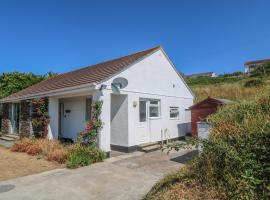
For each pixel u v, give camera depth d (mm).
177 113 14641
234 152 4168
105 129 9695
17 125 16297
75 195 5586
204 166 4609
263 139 4234
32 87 18562
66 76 16453
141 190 5805
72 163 8102
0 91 20891
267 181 3643
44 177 6996
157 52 13195
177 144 4734
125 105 11094
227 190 3863
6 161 9133
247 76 36750
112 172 7449
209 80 38062
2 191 5895
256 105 5758
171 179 5113
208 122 6266
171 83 14219
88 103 12180
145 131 11992
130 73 11273
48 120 11953
